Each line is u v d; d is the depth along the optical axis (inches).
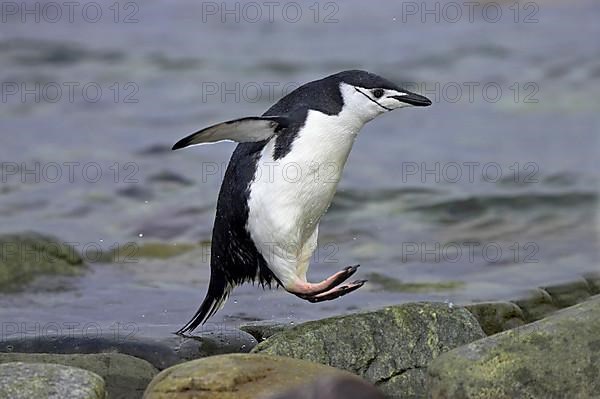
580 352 332.5
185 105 931.3
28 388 315.9
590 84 978.1
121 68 1059.9
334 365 364.8
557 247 589.0
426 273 541.0
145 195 692.7
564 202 675.4
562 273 526.3
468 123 876.6
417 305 385.7
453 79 1010.7
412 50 1115.9
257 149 382.0
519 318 438.6
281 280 386.0
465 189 699.4
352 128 385.4
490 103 933.2
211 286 407.5
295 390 273.6
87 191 697.6
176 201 680.4
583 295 483.8
